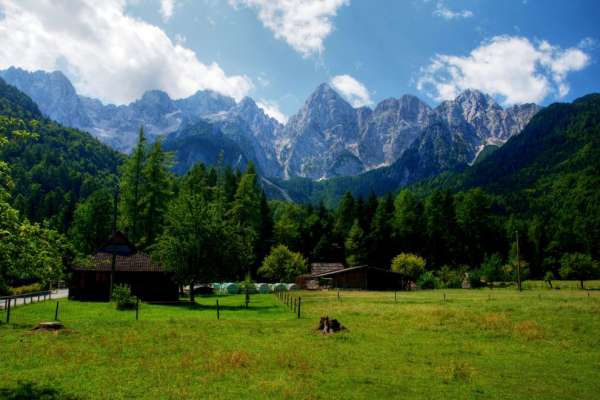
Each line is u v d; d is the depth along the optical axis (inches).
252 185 4178.2
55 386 612.1
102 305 1873.8
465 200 4921.3
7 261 589.9
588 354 863.7
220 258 2142.0
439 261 4771.2
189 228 2140.7
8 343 901.8
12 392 585.0
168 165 3058.6
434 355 848.3
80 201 5831.7
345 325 1234.0
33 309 1614.2
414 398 585.9
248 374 682.8
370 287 3420.3
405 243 4837.6
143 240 2778.1
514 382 669.9
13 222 593.6
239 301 2258.9
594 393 620.1
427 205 5039.4
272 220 4909.0
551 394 613.6
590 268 3272.6
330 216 5743.1
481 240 4837.6
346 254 4808.1
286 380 652.1
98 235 3467.0
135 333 1051.9
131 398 565.3
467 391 620.1
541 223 5521.7
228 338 1004.6
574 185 7544.3
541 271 5157.5
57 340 945.5
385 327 1200.8
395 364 769.6
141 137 2992.1
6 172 608.7
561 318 1294.3
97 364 738.2
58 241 668.1
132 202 2896.2
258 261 4338.1
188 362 748.0
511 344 962.7
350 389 619.2
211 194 4128.9
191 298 2121.1
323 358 801.6
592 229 5152.6
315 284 3499.0
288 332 1101.1
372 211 5438.0
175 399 561.0
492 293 2755.9
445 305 1820.9
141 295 2273.6
